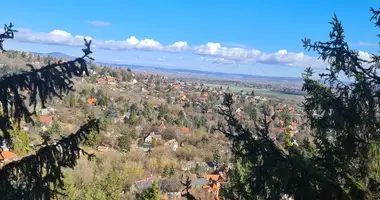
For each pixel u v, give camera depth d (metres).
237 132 4.79
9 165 3.92
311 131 5.43
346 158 4.88
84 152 4.39
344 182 4.81
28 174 3.89
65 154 4.07
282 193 4.48
